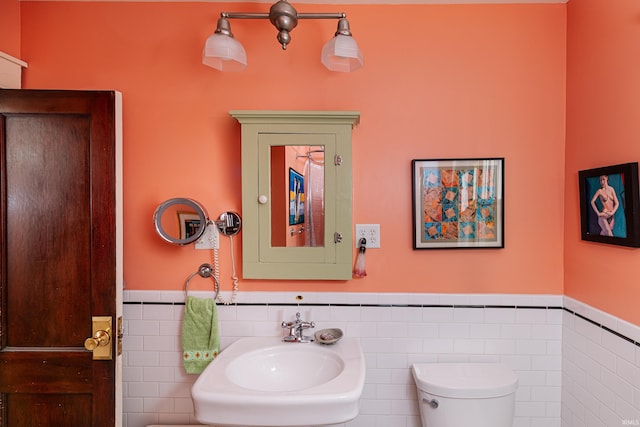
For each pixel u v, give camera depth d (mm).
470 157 1464
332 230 1435
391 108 1474
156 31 1488
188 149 1493
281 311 1487
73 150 1255
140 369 1494
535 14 1451
